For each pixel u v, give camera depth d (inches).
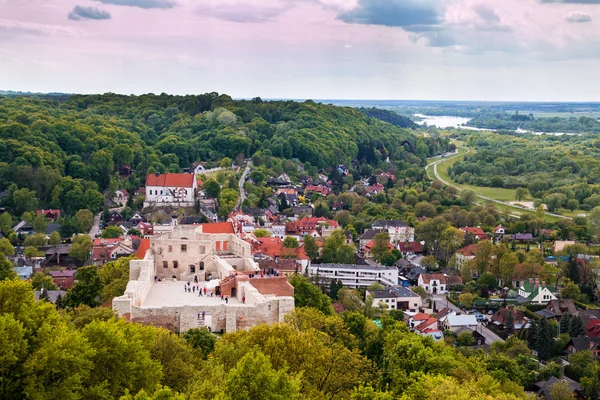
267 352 4143.7
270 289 5826.8
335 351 4517.7
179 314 5044.3
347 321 7347.4
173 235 6584.6
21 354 3351.4
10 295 3713.1
